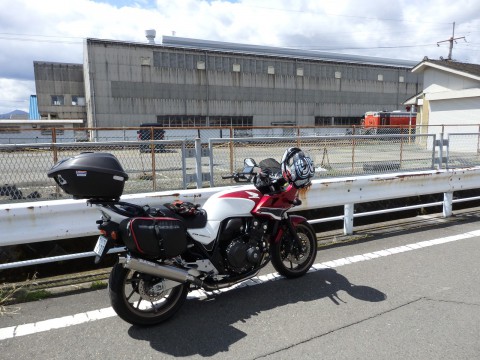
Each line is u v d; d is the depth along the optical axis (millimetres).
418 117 25375
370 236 5777
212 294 3895
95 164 2947
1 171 5453
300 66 48875
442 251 5059
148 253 3037
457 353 2818
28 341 3033
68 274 4457
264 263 3867
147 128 7859
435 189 6676
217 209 3576
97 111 39344
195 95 43531
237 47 54406
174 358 2814
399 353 2826
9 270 4586
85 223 4352
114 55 39500
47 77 46906
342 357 2793
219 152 7488
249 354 2855
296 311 3512
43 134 19047
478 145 10227
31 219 4094
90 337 3096
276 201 3871
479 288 3930
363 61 62219
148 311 3275
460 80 19281
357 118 53406
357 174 8234
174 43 51500
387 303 3627
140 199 4676
